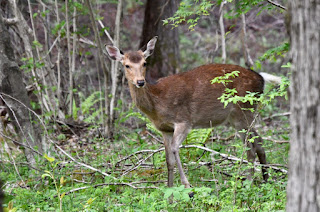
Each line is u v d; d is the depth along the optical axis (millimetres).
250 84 10867
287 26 5230
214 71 10930
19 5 17812
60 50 17188
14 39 18250
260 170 10844
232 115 11031
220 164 10961
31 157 11555
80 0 17094
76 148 14438
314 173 4934
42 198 9031
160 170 11297
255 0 9805
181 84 10711
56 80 18141
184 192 7652
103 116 15781
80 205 8391
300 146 5027
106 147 14289
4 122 13766
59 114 17000
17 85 11555
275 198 8094
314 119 4887
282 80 7855
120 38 15703
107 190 8953
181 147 11117
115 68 15656
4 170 11648
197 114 10828
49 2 19156
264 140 13523
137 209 8133
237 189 8430
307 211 5012
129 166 11945
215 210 7777
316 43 4797
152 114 10805
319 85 4828
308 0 4797
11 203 7137
